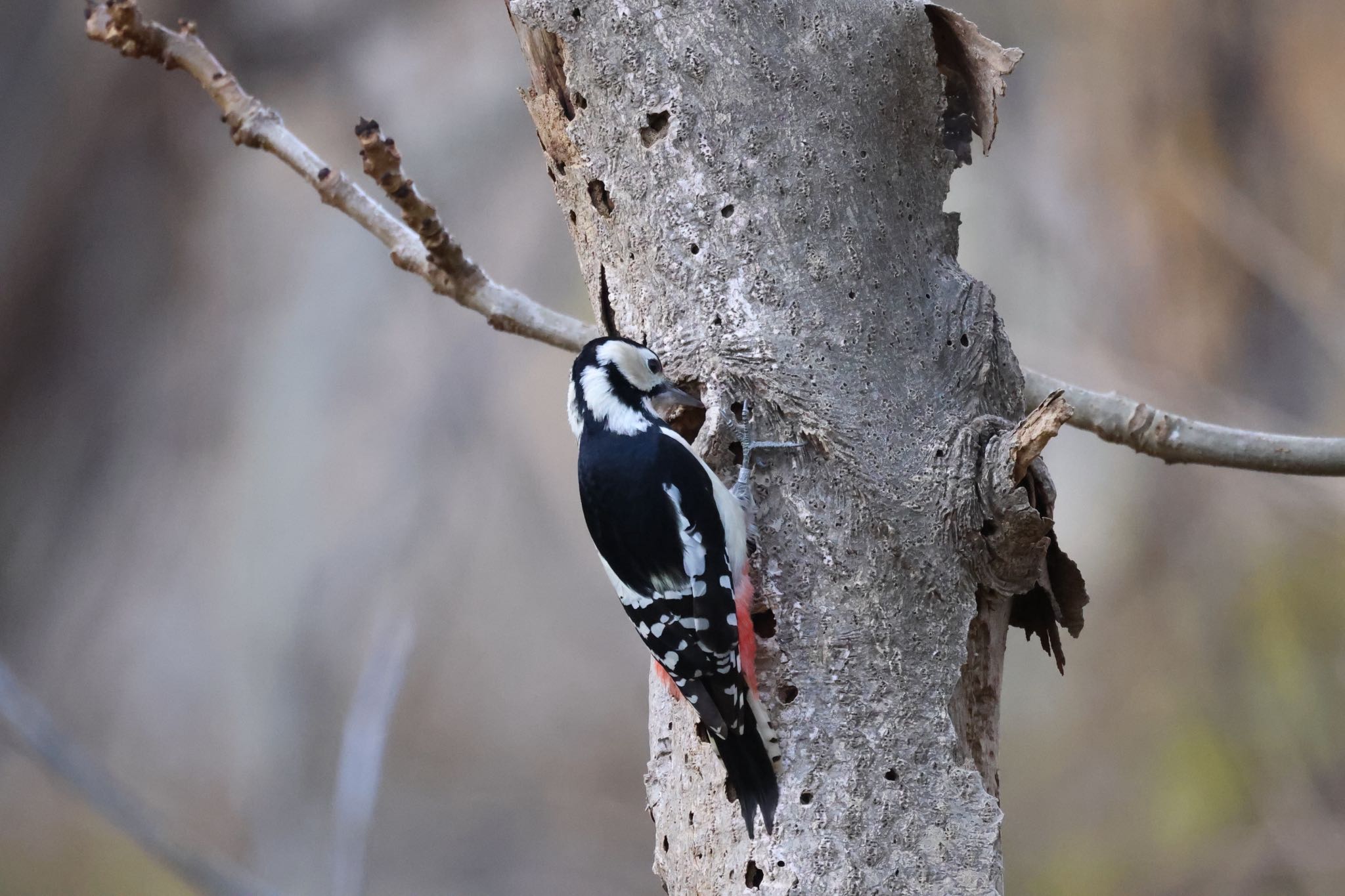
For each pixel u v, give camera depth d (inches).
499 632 823.7
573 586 841.5
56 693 738.8
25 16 713.6
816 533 248.4
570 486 818.2
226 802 710.5
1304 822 511.2
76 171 714.8
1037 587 262.4
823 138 259.8
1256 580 565.9
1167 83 610.2
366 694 322.7
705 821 247.3
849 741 238.8
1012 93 661.9
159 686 733.3
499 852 735.1
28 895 647.8
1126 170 619.2
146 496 731.4
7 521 731.4
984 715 253.6
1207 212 572.4
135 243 722.2
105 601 738.8
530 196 728.3
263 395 716.0
